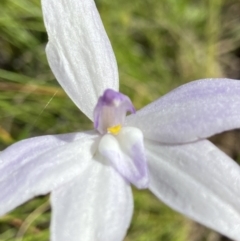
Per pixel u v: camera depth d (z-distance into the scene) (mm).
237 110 128
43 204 188
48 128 200
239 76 249
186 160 127
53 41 133
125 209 123
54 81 206
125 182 127
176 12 241
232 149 231
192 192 124
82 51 135
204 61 239
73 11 134
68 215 119
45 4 133
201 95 131
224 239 214
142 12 234
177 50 239
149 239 200
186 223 208
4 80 197
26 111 198
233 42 250
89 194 123
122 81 214
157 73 228
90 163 129
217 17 246
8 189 119
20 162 123
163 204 204
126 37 225
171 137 130
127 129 133
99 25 136
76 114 203
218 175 124
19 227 187
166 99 134
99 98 129
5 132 191
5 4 203
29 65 212
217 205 121
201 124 128
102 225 119
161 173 128
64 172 125
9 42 212
